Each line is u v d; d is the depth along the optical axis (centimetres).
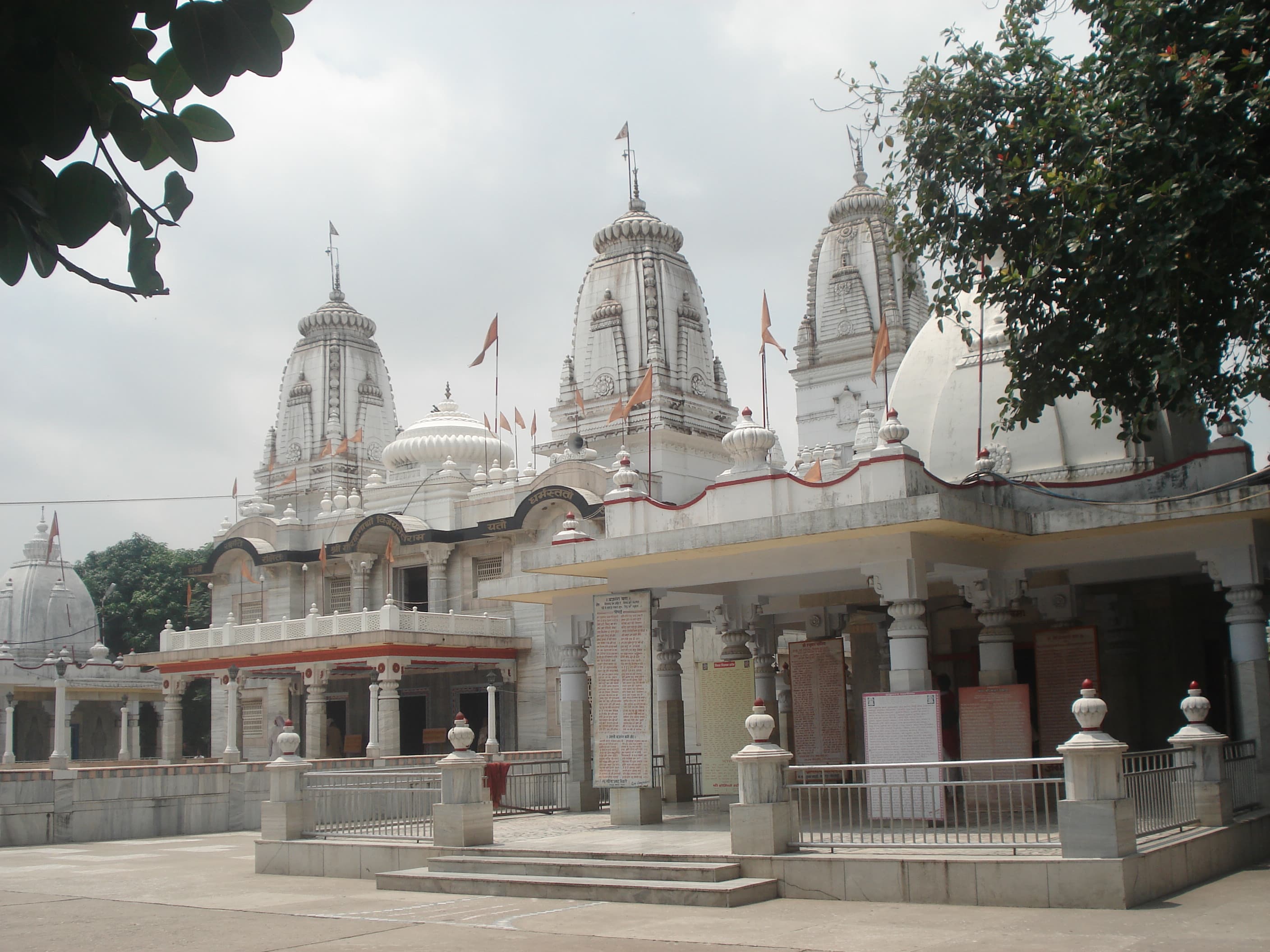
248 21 389
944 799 1380
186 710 6700
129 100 400
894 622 1712
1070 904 1202
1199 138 1364
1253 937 1038
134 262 411
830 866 1336
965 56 1670
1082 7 1612
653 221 5631
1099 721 1245
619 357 5347
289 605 5181
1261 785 1670
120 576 7575
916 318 5856
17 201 374
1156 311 1370
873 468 1705
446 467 4994
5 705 5378
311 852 1784
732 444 1875
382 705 3966
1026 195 1547
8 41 355
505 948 1117
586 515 4231
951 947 1038
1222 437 1773
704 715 2230
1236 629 1716
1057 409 2152
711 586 2052
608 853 1502
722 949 1080
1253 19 1332
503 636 4447
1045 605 2097
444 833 1655
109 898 1603
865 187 6188
